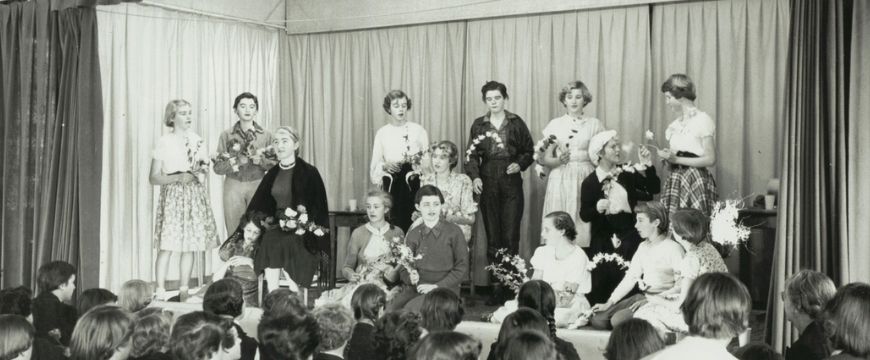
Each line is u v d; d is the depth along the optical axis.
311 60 9.45
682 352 2.72
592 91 7.99
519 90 8.33
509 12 8.29
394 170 7.62
